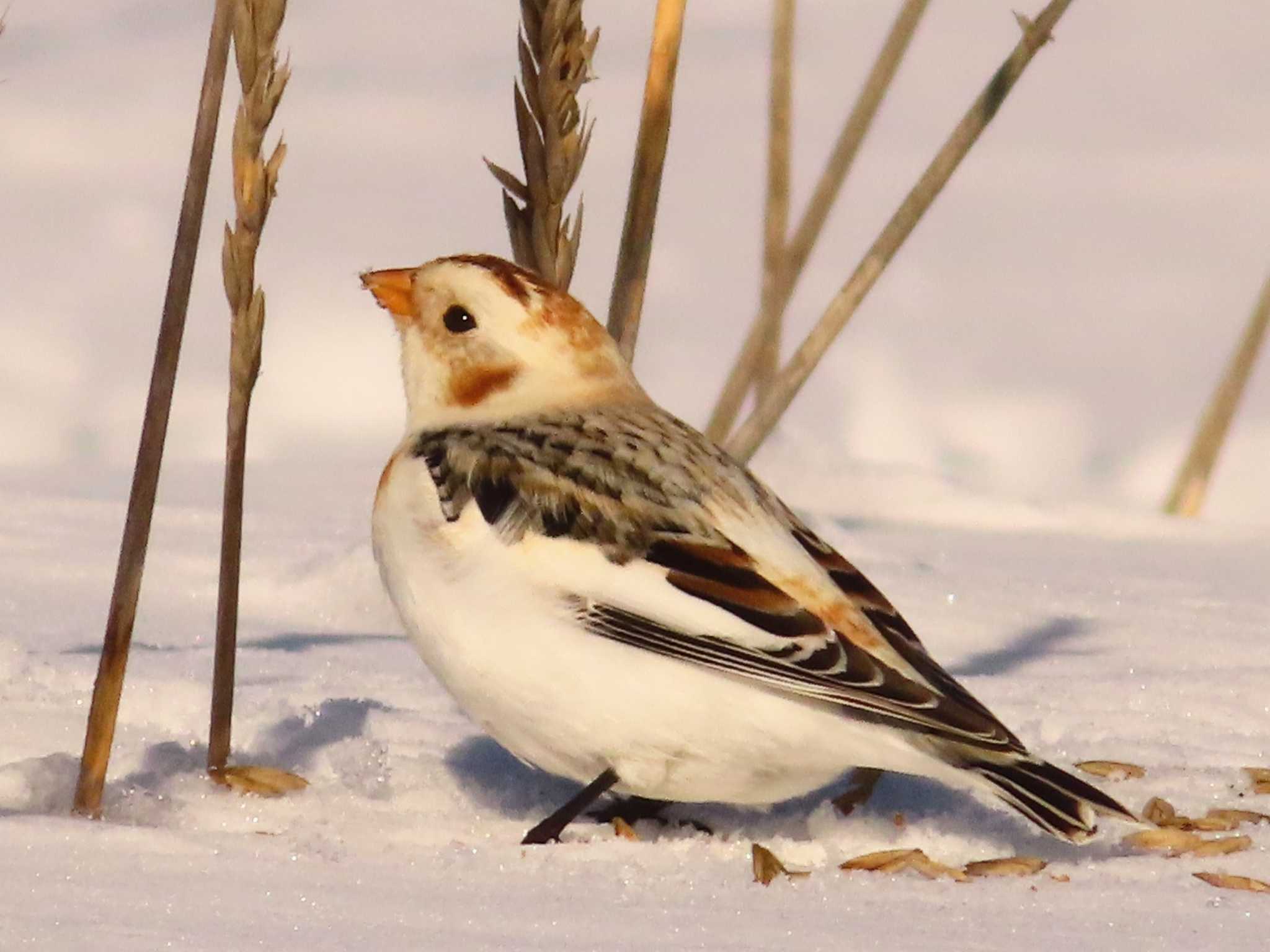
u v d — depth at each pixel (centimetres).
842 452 1634
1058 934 596
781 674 683
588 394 800
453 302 804
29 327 1864
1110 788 803
